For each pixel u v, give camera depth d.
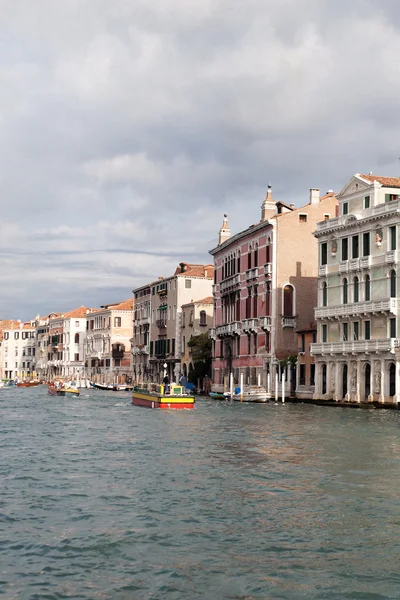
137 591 12.50
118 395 86.69
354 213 58.00
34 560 13.97
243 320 76.38
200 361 91.19
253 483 20.78
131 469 23.28
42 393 98.00
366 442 30.08
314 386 63.00
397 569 13.52
